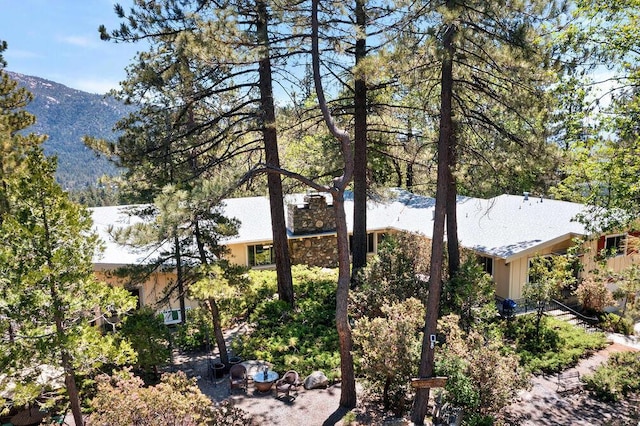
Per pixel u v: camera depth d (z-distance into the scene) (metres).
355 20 13.58
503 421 10.92
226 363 12.95
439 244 10.18
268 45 12.28
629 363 13.39
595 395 12.43
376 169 28.16
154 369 12.63
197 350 14.61
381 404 11.18
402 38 10.16
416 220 22.52
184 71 13.35
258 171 11.34
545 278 15.63
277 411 10.86
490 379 10.39
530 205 21.25
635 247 14.22
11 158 14.20
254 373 12.43
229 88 14.52
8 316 7.91
